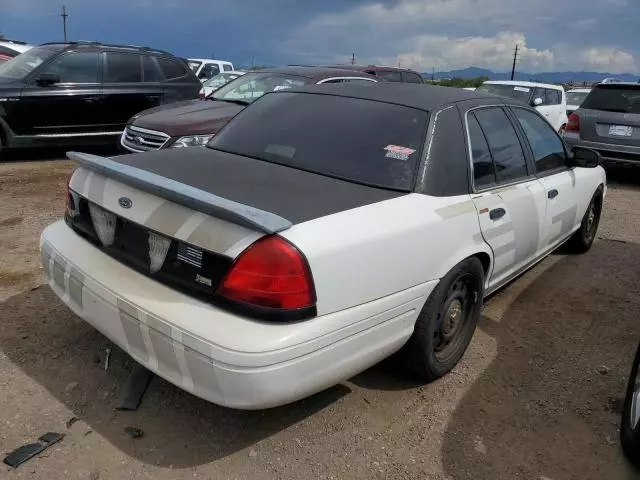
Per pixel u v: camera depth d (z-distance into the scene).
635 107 9.05
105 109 8.98
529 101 12.52
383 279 2.65
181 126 6.62
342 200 2.75
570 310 4.50
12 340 3.37
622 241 6.39
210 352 2.25
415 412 3.06
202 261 2.40
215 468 2.56
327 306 2.41
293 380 2.33
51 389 2.97
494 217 3.46
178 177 2.93
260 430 2.82
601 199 5.77
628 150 9.01
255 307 2.28
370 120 3.40
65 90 8.59
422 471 2.65
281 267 2.28
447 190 3.18
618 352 3.87
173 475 2.50
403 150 3.17
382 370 3.42
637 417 2.71
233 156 3.44
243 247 2.30
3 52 12.12
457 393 3.26
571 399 3.29
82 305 2.81
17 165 8.46
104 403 2.90
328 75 8.14
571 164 4.79
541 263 5.51
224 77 11.92
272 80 8.12
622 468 2.77
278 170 3.15
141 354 2.55
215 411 2.92
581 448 2.88
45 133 8.55
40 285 4.12
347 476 2.58
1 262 4.50
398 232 2.71
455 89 3.93
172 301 2.43
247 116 3.88
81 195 2.99
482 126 3.67
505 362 3.64
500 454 2.80
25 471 2.44
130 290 2.56
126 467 2.52
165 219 2.52
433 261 2.94
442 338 3.32
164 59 9.79
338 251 2.44
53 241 3.06
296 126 3.53
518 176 3.98
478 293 3.46
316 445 2.75
